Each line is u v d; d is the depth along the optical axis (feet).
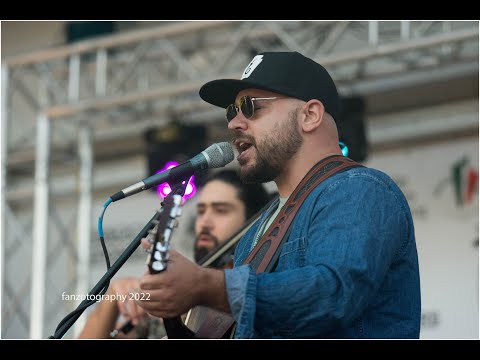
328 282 8.55
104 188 32.63
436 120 28.63
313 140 10.52
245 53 28.19
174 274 8.38
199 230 17.48
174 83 27.68
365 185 9.48
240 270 8.69
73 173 33.12
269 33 26.96
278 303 8.55
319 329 8.62
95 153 33.17
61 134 32.35
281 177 10.64
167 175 10.14
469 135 28.12
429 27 25.50
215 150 10.31
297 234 9.57
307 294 8.52
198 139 28.48
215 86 11.02
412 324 9.57
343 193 9.42
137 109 29.22
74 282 30.17
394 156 28.84
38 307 28.43
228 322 10.45
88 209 29.43
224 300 8.61
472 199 27.40
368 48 25.53
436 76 28.09
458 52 25.58
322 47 26.23
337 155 10.51
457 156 28.04
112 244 30.35
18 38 33.47
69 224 32.63
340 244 8.87
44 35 33.22
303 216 9.64
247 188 17.52
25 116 33.17
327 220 9.20
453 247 27.20
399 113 29.17
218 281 8.59
